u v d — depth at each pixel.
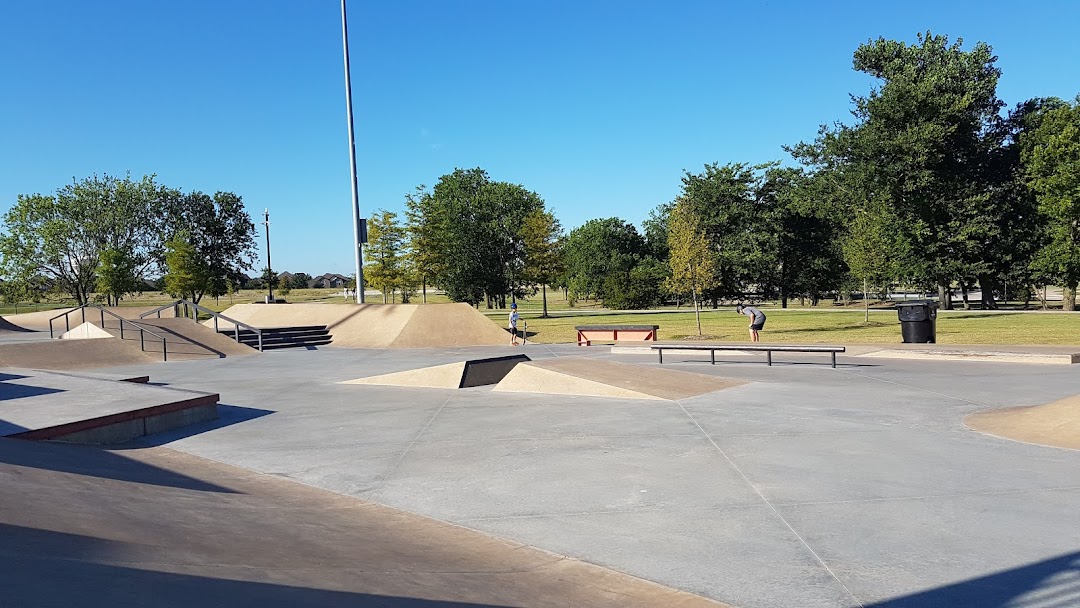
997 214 41.34
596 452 7.65
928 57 42.06
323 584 3.44
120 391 10.50
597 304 77.81
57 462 6.43
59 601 2.40
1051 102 43.47
